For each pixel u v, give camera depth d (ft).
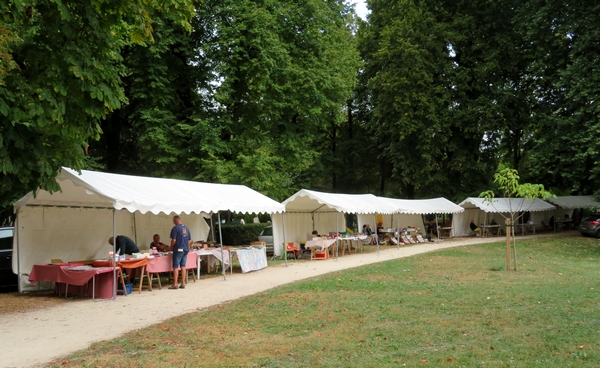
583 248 73.67
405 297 32.78
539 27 82.94
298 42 76.79
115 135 74.18
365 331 23.32
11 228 42.01
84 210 44.09
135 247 40.16
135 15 27.09
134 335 23.57
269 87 71.31
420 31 102.99
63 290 37.19
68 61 25.39
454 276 43.73
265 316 27.61
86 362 19.15
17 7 24.47
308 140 84.23
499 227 106.42
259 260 52.95
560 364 17.74
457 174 111.45
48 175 27.25
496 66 99.50
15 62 26.08
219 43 66.13
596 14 73.87
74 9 26.55
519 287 36.27
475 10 105.50
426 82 101.81
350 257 66.44
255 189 71.15
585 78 73.77
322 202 63.67
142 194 38.83
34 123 25.61
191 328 24.88
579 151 76.28
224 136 74.69
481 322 24.70
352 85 91.86
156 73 64.80
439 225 114.83
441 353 19.29
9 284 40.22
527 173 106.52
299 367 18.01
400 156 105.91
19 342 22.81
